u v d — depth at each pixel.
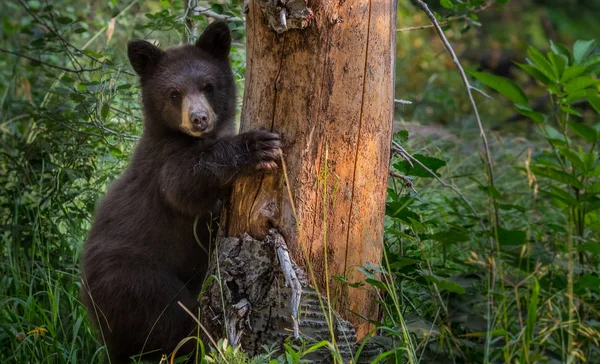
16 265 11.08
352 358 7.48
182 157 8.71
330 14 7.11
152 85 9.73
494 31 25.72
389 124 7.64
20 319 10.25
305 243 7.50
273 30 7.28
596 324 9.50
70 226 11.34
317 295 7.53
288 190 7.46
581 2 25.86
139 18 14.91
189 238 9.52
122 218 9.71
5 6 17.25
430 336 8.91
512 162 15.72
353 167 7.43
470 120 19.11
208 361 7.11
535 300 8.45
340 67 7.22
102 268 9.48
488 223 11.89
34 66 12.75
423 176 9.66
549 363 8.93
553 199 10.80
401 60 23.00
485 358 8.27
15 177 12.34
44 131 12.03
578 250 9.75
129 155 11.39
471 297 9.75
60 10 14.67
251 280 7.59
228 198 8.02
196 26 11.89
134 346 9.48
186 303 9.45
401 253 9.21
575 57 9.92
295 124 7.37
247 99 7.70
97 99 11.30
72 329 10.14
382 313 8.31
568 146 9.91
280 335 7.52
